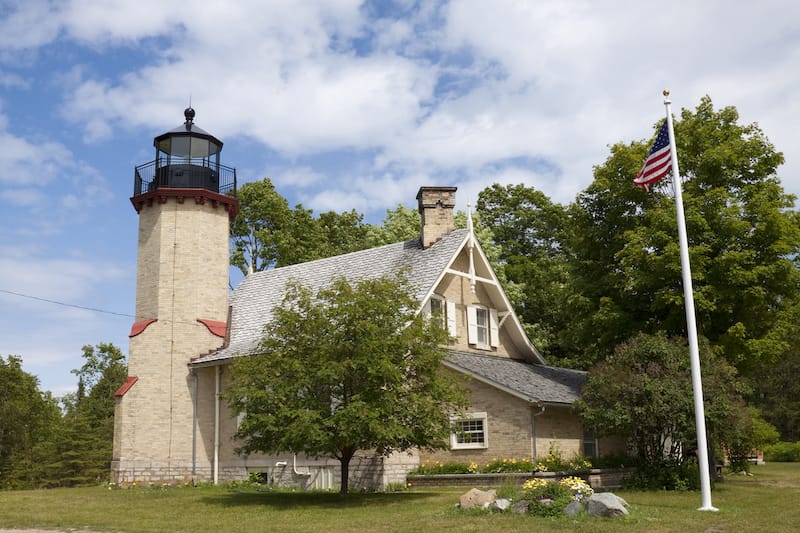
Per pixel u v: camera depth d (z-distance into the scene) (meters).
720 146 27.09
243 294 33.91
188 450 29.17
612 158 29.17
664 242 26.02
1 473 61.44
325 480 26.00
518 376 27.53
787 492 22.30
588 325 29.28
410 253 29.70
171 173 31.09
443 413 20.16
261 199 49.53
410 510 17.47
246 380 20.20
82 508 19.69
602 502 15.31
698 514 16.02
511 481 20.73
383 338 19.72
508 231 52.78
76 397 87.50
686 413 22.12
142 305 30.30
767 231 25.75
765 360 26.66
